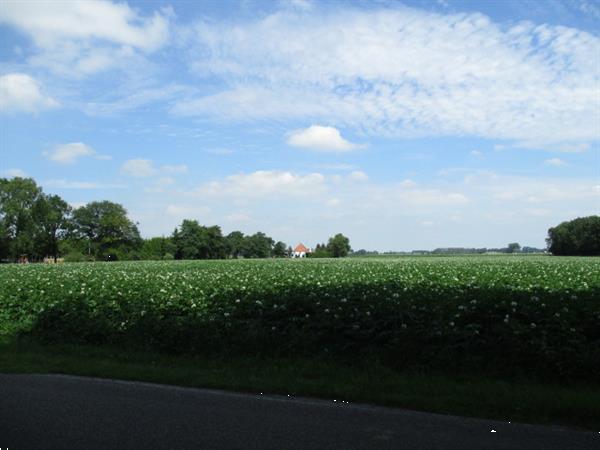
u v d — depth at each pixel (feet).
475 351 27.53
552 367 25.12
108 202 378.32
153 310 37.65
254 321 33.88
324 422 17.78
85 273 79.46
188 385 23.17
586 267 91.56
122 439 15.94
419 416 18.62
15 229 325.01
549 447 15.61
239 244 428.97
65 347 33.94
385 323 30.76
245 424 17.47
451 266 99.81
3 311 43.34
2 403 20.01
